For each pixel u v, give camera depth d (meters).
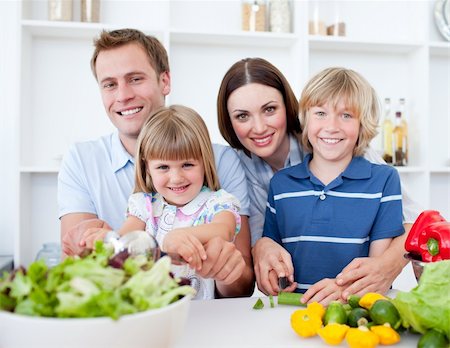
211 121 2.32
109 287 0.55
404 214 1.41
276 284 1.08
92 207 1.40
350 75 1.36
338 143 1.32
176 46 2.28
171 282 0.60
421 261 0.96
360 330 0.69
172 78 2.28
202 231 1.00
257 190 1.50
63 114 2.19
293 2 2.24
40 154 2.17
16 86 1.94
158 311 0.53
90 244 0.75
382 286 1.06
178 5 2.30
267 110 1.35
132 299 0.56
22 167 1.94
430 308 0.67
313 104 1.34
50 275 0.54
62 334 0.50
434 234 0.98
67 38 2.18
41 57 2.16
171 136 1.13
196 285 1.14
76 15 2.15
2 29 2.15
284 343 0.72
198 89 2.31
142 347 0.53
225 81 1.39
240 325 0.81
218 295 1.23
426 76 2.31
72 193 1.40
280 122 1.36
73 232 0.92
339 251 1.30
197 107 2.31
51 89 2.18
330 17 2.27
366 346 0.67
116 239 0.67
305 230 1.33
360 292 1.00
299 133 1.49
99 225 0.94
